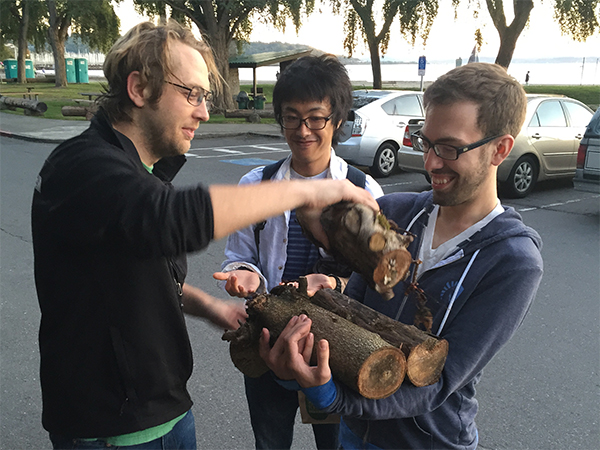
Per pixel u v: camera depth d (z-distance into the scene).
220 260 5.67
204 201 1.23
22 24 48.94
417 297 1.48
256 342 1.73
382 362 1.29
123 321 1.45
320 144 2.12
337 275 2.15
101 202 1.25
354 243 1.40
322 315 1.50
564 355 3.73
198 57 1.48
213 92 1.61
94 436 1.49
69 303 1.44
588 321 4.27
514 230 1.41
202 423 3.03
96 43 46.69
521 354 3.74
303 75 2.01
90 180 1.28
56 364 1.48
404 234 1.60
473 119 1.33
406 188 9.67
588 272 5.42
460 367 1.35
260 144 15.91
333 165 2.22
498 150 1.38
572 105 9.97
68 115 20.28
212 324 2.08
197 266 5.48
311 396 1.33
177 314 1.56
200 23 26.02
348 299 1.59
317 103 2.03
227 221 1.26
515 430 2.91
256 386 2.17
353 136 10.27
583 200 8.98
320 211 1.44
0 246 5.98
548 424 2.97
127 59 1.41
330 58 2.09
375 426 1.56
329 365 1.38
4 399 3.20
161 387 1.54
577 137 9.74
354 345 1.32
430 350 1.34
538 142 9.19
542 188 10.14
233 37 28.95
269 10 27.19
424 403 1.36
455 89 1.34
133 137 1.49
